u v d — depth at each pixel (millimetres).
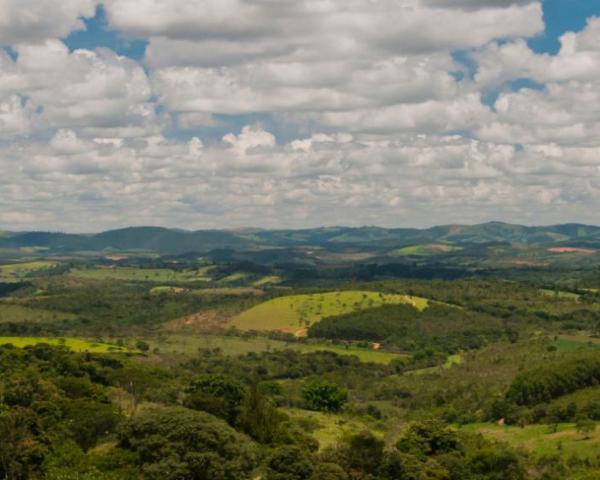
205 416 101438
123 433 99000
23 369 166750
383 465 106188
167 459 92625
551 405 168375
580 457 128500
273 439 124688
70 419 111562
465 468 117375
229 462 95375
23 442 95000
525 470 118875
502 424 169625
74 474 86312
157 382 170375
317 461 104750
